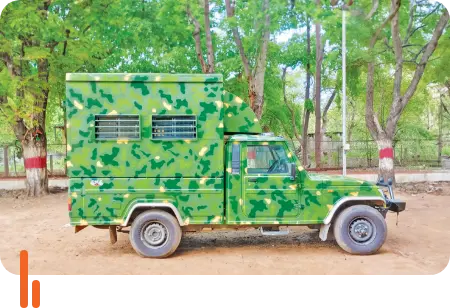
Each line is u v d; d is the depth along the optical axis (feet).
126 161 23.68
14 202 50.08
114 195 23.65
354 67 67.46
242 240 28.96
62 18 57.88
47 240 29.53
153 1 56.24
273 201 24.03
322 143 96.63
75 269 22.13
